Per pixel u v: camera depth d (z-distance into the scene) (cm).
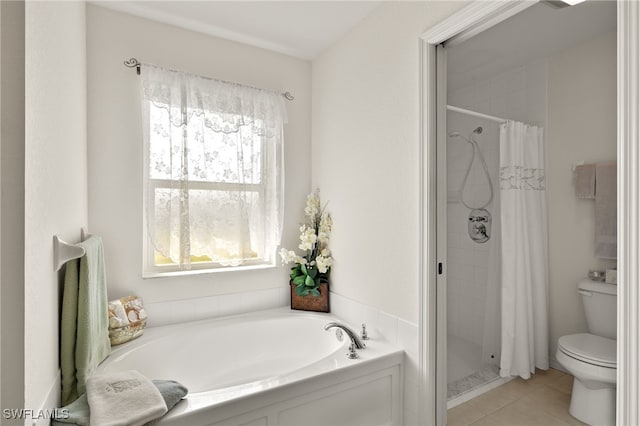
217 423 140
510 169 151
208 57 246
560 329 133
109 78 213
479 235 164
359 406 176
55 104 126
